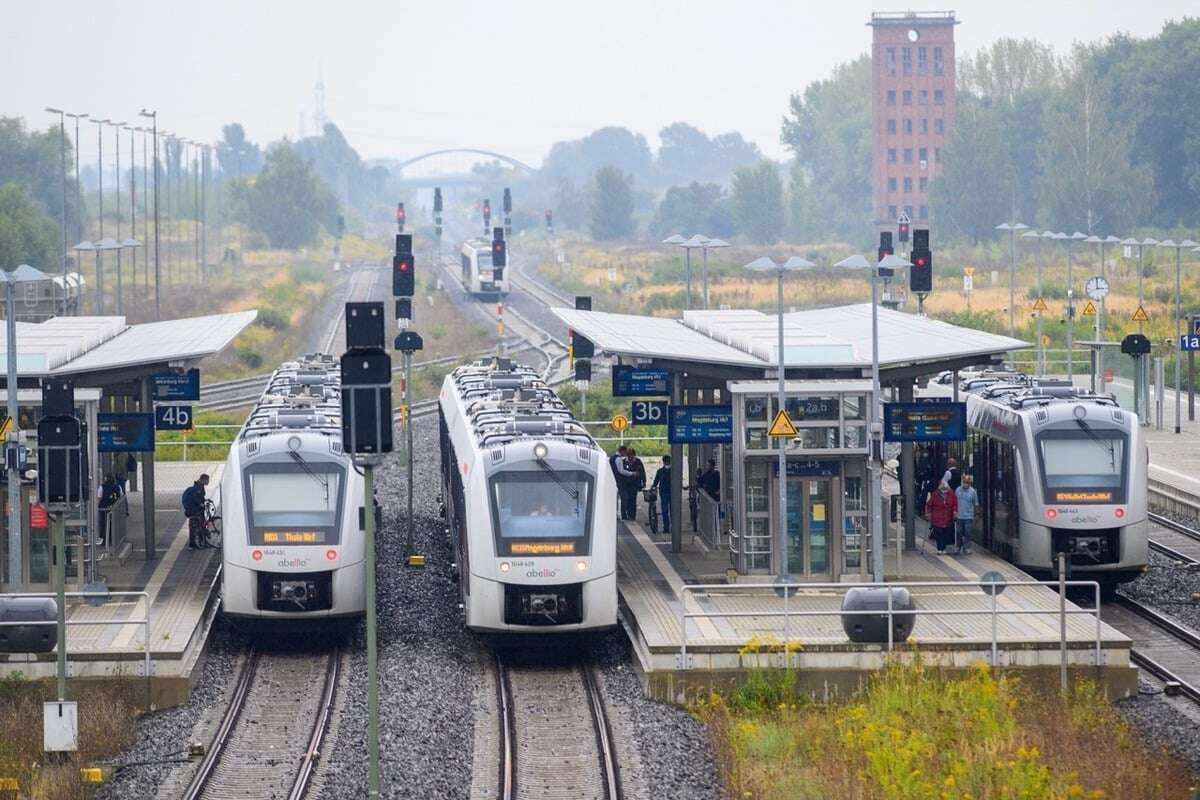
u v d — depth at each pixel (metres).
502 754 79.88
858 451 106.44
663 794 74.12
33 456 105.75
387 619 106.81
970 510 116.69
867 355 110.00
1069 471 109.81
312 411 106.94
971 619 96.06
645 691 89.31
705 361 106.62
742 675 88.81
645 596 104.44
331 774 75.69
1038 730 78.88
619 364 130.12
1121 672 89.25
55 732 77.31
